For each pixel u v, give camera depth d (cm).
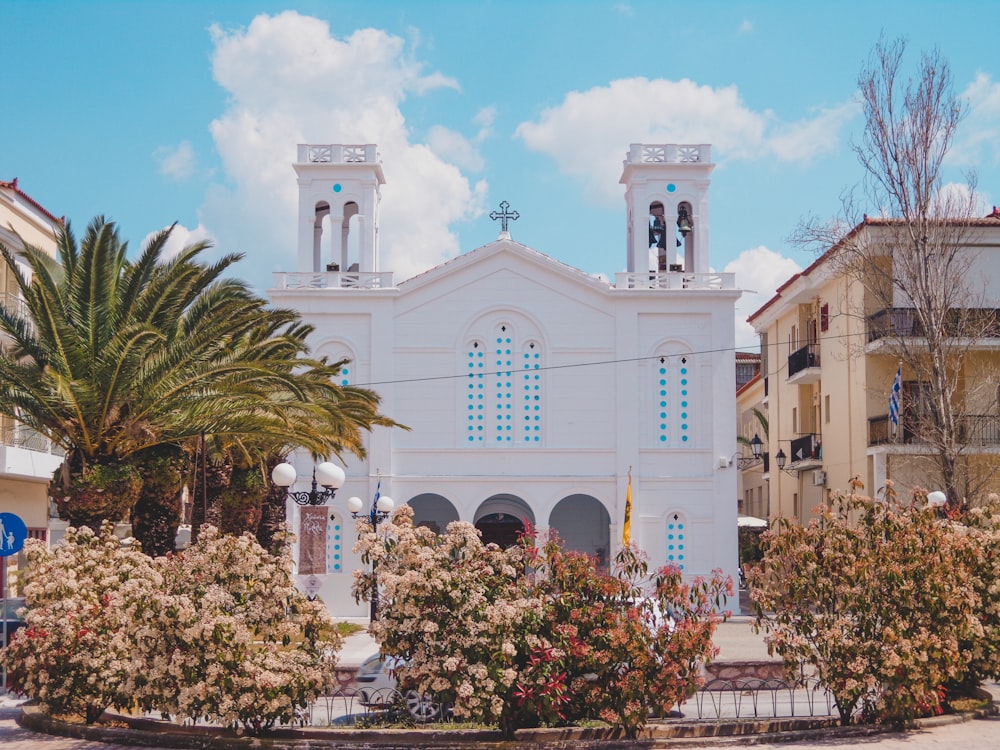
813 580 1652
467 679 1425
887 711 1605
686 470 4266
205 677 1452
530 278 4331
